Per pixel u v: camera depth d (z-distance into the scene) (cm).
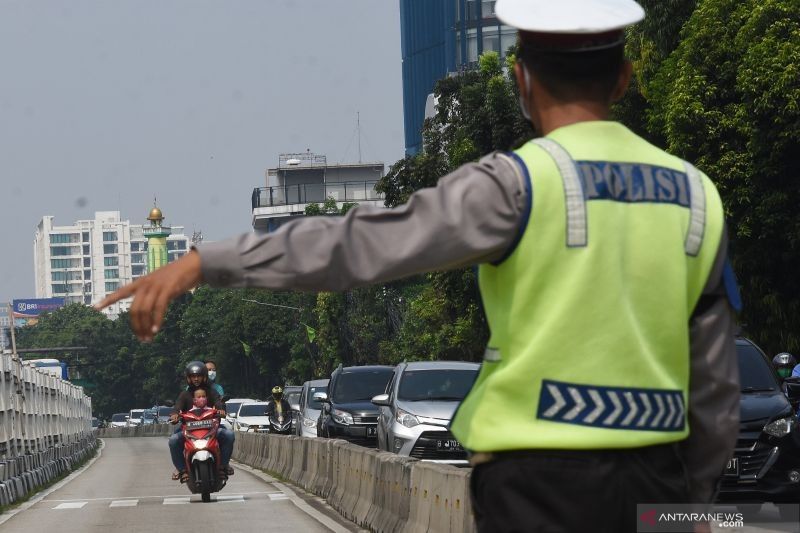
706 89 6188
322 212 17450
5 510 4441
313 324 18525
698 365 716
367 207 682
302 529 3403
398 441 4750
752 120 6006
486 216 664
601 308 663
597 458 658
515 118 8944
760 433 3066
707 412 719
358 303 14925
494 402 671
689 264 698
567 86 705
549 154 680
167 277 670
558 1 700
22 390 6372
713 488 730
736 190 6069
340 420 6366
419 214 670
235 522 3622
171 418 4425
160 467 8325
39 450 7319
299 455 5588
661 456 674
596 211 670
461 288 8794
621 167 686
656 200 688
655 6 7100
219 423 4441
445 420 4716
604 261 667
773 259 6131
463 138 9212
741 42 6056
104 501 4681
